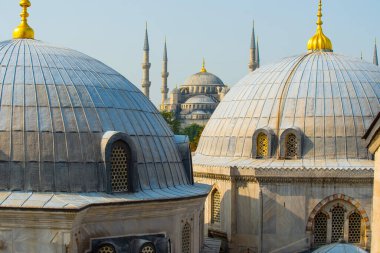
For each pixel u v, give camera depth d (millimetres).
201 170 36844
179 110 196500
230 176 34531
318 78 36531
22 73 25828
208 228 36375
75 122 24812
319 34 40750
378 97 35781
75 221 22234
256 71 40312
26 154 23859
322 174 33281
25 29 30094
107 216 23922
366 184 33375
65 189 23828
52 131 24359
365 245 33406
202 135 40188
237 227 34781
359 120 34875
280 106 35906
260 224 33875
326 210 33656
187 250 27469
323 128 34812
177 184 27562
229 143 36938
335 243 31781
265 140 35406
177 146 29172
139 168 25750
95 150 24625
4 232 22312
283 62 39250
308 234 33625
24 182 23578
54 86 25609
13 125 24203
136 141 26062
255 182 34125
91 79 26922
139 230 24828
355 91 35812
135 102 27719
